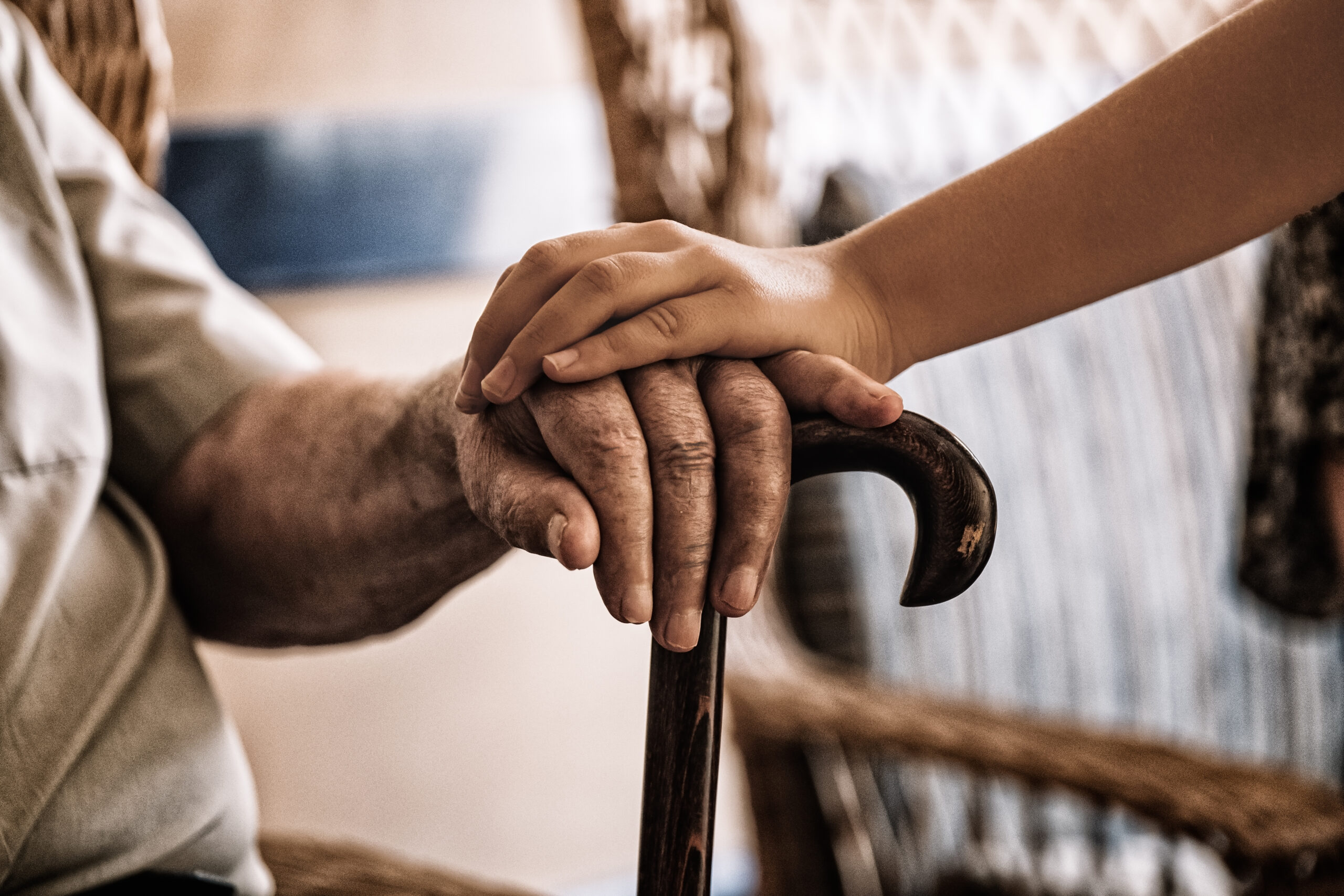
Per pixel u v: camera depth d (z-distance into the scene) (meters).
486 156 2.99
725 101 2.04
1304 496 1.86
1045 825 1.93
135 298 1.13
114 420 1.11
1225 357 2.34
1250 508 1.97
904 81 2.94
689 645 0.91
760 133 2.09
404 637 3.02
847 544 2.25
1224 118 1.01
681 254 0.96
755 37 2.11
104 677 1.03
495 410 0.96
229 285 1.17
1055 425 2.32
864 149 2.91
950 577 0.93
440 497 1.01
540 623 3.12
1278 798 1.30
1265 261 1.94
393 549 1.04
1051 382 2.32
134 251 1.15
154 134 1.44
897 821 2.02
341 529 1.05
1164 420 2.33
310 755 2.96
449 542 1.03
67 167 1.16
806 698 1.78
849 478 2.28
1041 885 1.73
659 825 0.93
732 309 0.96
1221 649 2.31
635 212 1.96
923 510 0.93
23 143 1.09
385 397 1.05
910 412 0.94
